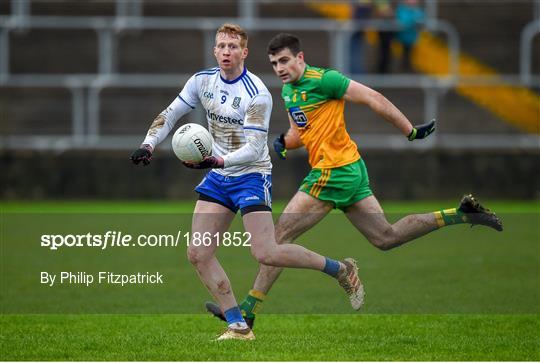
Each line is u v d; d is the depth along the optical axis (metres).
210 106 26.52
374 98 28.48
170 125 26.95
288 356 24.19
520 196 72.06
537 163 72.00
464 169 71.69
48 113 77.88
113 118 77.25
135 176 71.25
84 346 25.64
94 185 71.25
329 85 28.41
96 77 79.62
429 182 71.44
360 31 75.81
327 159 28.59
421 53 86.00
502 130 79.19
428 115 75.50
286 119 76.06
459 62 87.00
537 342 26.31
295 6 91.06
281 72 28.62
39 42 86.06
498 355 24.48
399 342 26.36
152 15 90.00
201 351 24.86
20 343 26.12
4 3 87.94
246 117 25.95
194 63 85.56
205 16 90.31
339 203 28.75
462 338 26.97
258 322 30.14
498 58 88.31
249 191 26.33
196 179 71.31
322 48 86.06
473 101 79.56
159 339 26.77
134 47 86.12
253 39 84.88
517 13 92.94
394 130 76.75
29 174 70.94
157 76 80.38
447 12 92.56
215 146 26.88
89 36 86.88
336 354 24.52
